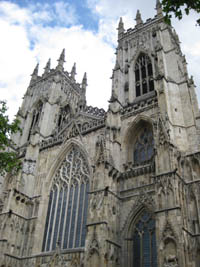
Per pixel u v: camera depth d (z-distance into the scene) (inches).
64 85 4562.0
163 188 1929.1
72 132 3110.2
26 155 3218.5
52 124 3907.5
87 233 2065.7
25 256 2532.0
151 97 2851.9
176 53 3270.2
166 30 3400.6
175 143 2279.8
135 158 2603.3
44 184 2928.2
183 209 1884.8
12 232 2596.0
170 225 1756.9
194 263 1737.2
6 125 2075.5
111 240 2046.0
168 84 2719.0
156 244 1887.3
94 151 2763.3
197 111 2578.7
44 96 4296.3
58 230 2554.1
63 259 2276.1
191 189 2057.1
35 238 2583.7
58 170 3002.0
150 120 2610.7
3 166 2101.4
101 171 2333.9
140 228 2151.8
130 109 2851.9
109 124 2728.8
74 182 2763.3
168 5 1199.6
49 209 2770.7
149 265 1972.2
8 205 2687.0
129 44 3745.1
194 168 2154.3
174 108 2539.4
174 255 1660.9
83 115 3326.8
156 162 2092.8
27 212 2827.3
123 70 3474.4
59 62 4694.9
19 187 2864.2
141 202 2201.0
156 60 3248.0
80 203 2571.4
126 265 2027.6
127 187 2369.6
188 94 2642.7
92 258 1946.4
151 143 2573.8
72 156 2977.4
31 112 4259.4
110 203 2188.7
